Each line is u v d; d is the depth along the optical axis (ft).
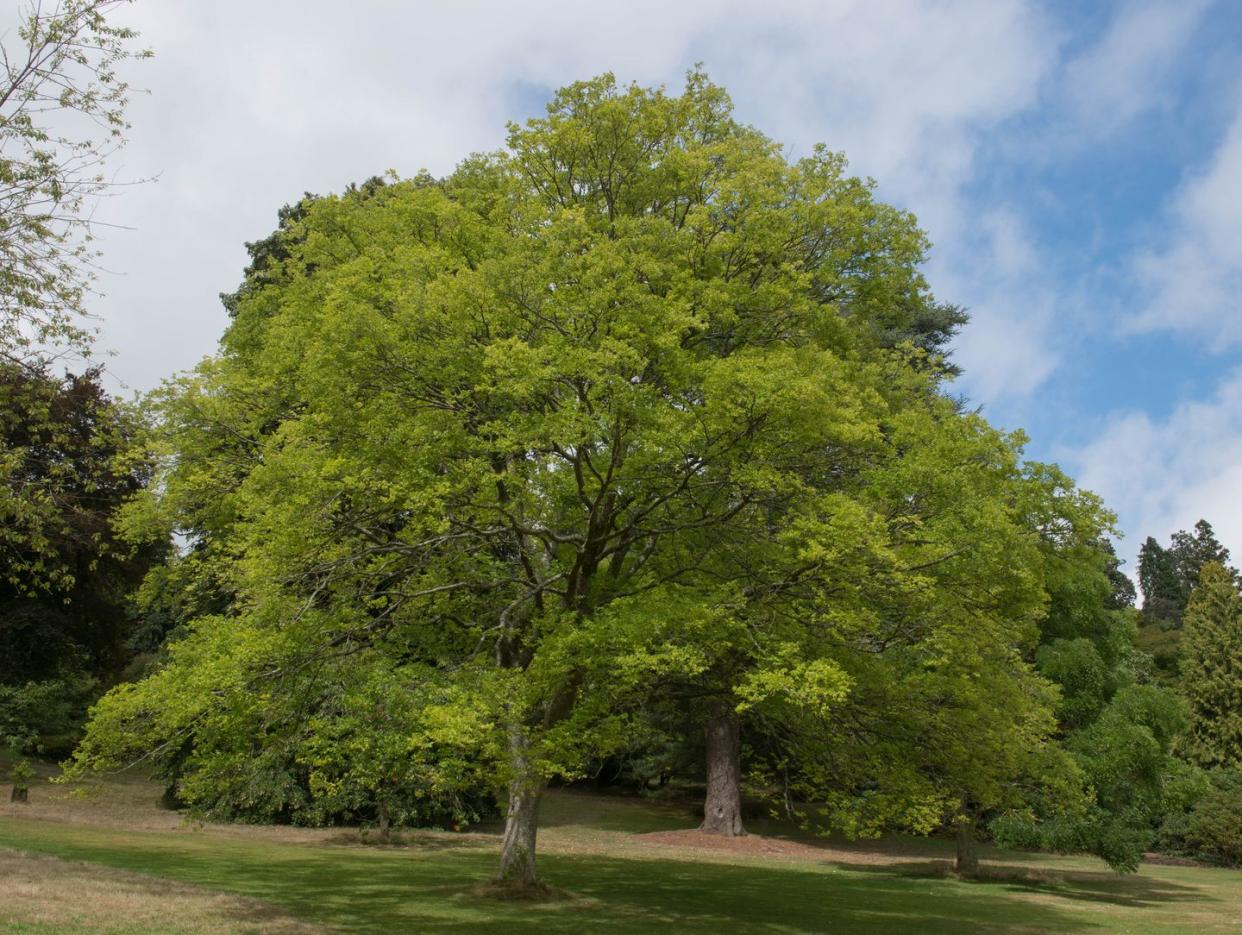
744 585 38.83
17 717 80.33
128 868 47.03
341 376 35.63
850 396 36.83
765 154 44.57
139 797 84.79
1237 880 81.92
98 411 43.39
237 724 33.47
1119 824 67.67
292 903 40.98
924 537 33.73
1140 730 64.49
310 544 36.22
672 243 40.19
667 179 44.11
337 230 46.88
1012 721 47.32
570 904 45.24
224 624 35.88
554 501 44.24
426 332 36.68
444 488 33.99
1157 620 202.59
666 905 47.67
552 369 32.76
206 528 47.34
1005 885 68.54
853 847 93.66
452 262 38.34
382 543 40.40
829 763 42.01
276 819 77.25
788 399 32.32
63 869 43.21
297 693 35.60
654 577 43.04
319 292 42.47
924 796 38.78
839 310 47.19
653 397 35.45
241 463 44.14
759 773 48.32
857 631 38.06
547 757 34.60
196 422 43.96
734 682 39.14
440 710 30.32
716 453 35.17
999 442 35.73
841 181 44.29
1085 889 69.00
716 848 82.94
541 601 44.78
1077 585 68.39
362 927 36.47
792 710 40.63
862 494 36.76
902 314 47.93
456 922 38.88
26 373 36.42
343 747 33.01
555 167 44.88
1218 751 122.11
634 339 34.60
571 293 35.32
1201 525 244.42
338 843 69.72
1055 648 69.10
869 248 43.39
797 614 36.83
